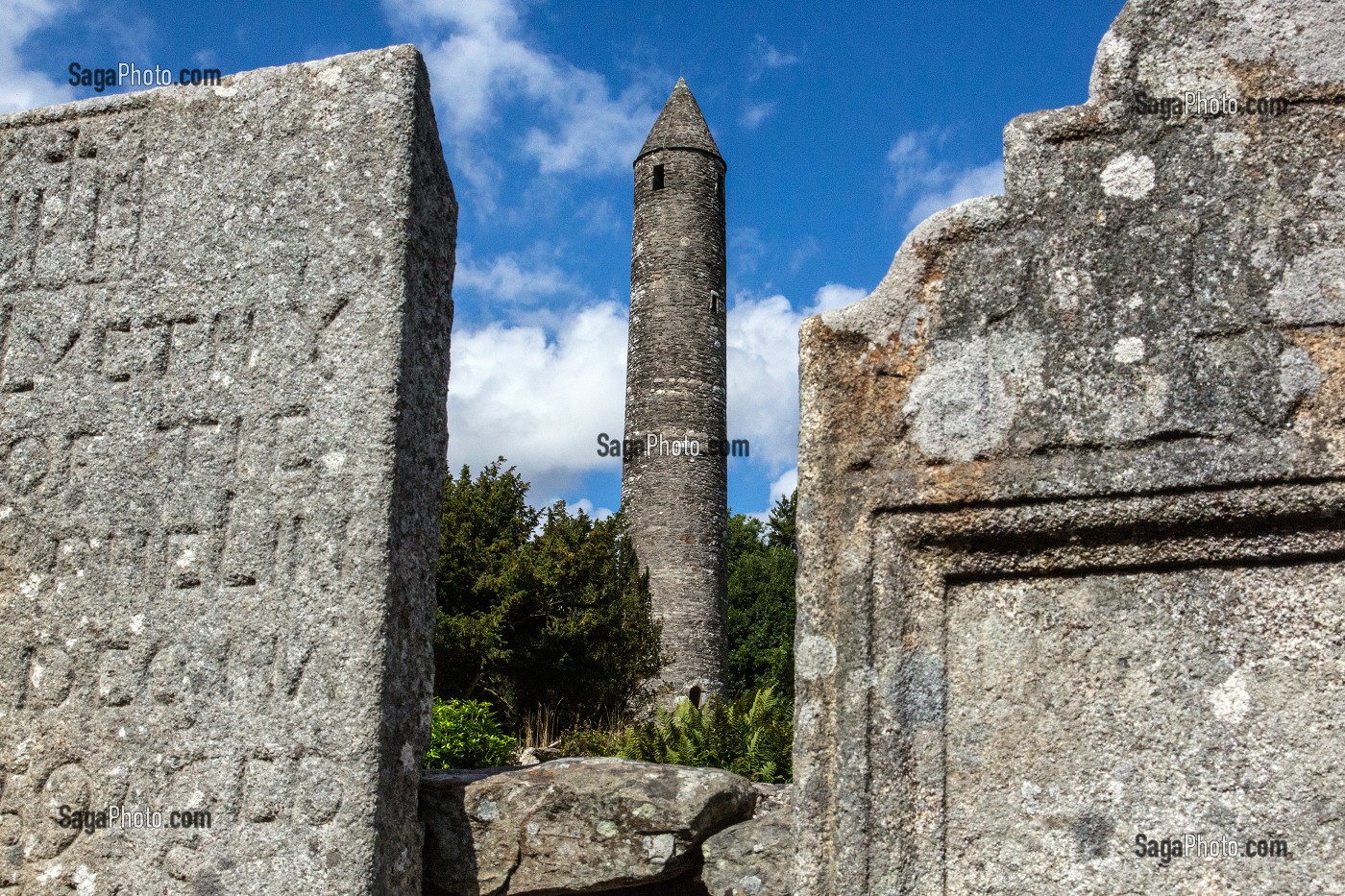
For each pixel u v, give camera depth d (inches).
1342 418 106.7
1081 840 108.0
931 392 118.3
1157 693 109.1
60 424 157.2
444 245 161.0
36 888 143.2
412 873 141.0
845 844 111.9
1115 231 116.6
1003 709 112.5
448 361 159.9
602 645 550.9
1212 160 115.2
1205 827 105.3
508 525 565.3
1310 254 110.8
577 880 142.6
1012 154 121.4
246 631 142.9
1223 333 111.5
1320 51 114.3
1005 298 118.0
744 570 1081.4
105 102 167.2
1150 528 110.6
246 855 136.4
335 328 148.3
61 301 161.6
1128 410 112.5
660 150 886.4
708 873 141.6
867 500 118.0
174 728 142.9
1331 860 101.8
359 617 138.8
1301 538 107.4
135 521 150.9
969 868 110.2
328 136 155.1
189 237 158.1
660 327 842.2
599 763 154.5
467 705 352.2
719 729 297.3
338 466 143.9
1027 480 113.3
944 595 116.3
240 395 150.5
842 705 115.0
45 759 147.0
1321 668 105.7
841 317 122.1
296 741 137.7
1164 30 119.3
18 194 167.5
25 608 152.5
